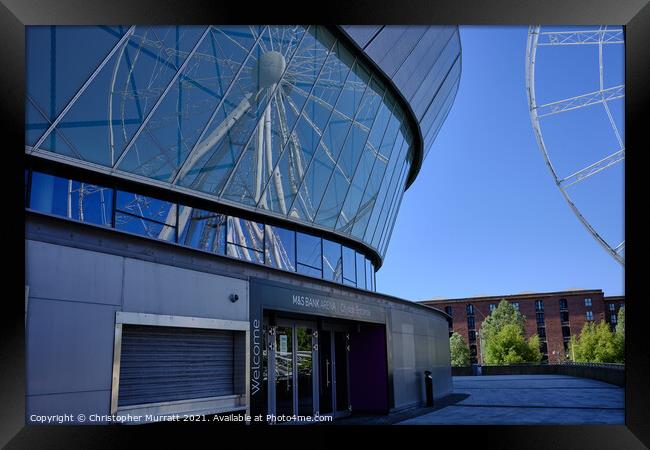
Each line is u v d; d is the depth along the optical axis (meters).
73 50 11.03
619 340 73.81
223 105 13.84
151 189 12.28
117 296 7.97
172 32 12.70
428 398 18.92
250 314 10.87
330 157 17.56
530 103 27.22
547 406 18.78
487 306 94.38
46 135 10.55
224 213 13.98
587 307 90.44
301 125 16.27
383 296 17.02
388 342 16.75
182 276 9.28
